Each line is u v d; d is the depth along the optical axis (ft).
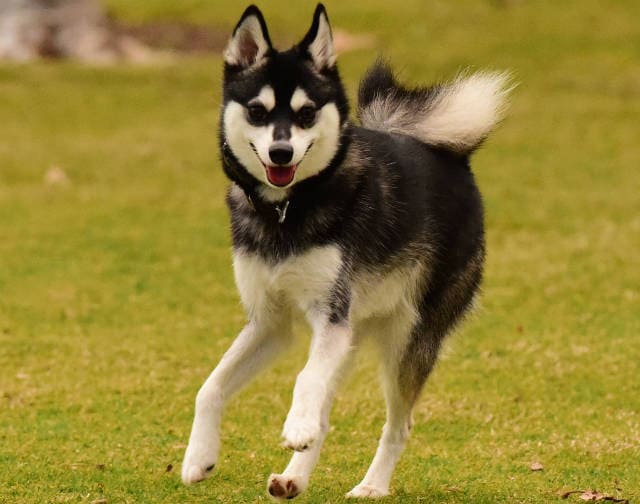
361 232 28.58
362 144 29.91
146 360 44.73
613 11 142.92
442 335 32.30
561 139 95.61
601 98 111.45
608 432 36.29
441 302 32.01
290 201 27.76
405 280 30.63
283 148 26.78
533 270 59.26
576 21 138.92
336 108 28.14
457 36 134.51
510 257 62.13
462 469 32.83
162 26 144.66
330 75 28.55
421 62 123.03
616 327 49.19
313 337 28.04
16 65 121.29
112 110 107.65
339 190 28.12
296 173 27.66
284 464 33.14
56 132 98.94
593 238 65.92
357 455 34.19
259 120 27.78
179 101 111.55
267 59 28.22
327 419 29.37
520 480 31.60
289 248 27.86
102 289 56.24
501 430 36.70
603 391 40.78
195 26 145.38
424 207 30.96
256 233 28.27
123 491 30.32
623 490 30.40
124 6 151.43
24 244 64.75
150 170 85.71
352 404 39.04
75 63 124.98
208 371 43.39
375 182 29.30
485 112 32.76
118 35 137.69
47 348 46.39
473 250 32.91
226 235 67.21
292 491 27.14
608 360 44.21
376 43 132.57
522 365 43.88
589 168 85.71
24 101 108.99
